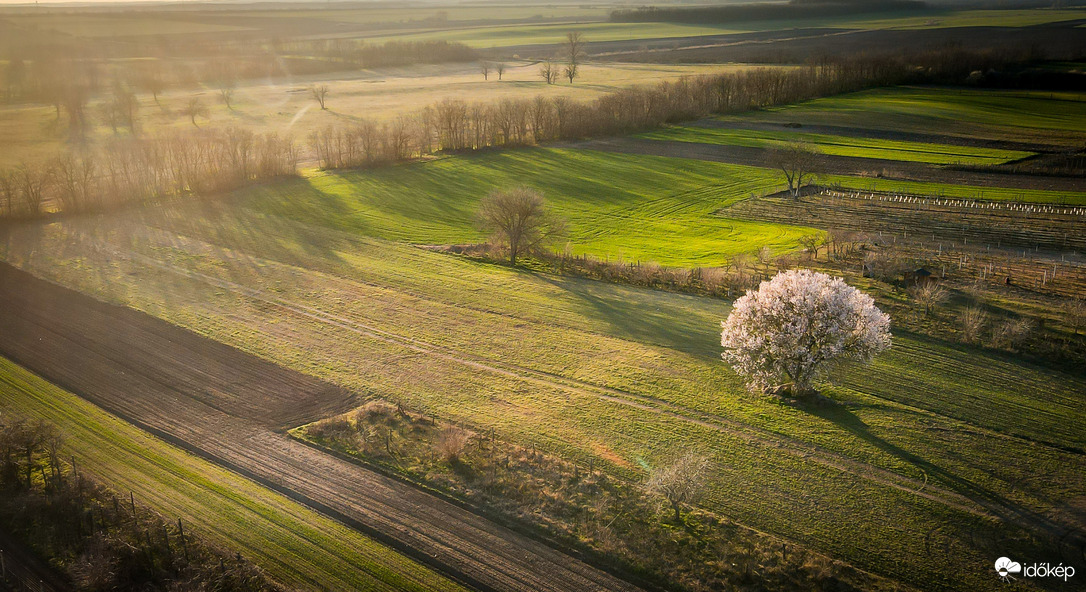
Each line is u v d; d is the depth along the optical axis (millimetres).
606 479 41906
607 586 34531
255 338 60344
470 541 37250
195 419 48312
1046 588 34250
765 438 45906
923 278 68000
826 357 48625
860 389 51688
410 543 37062
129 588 34500
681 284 71938
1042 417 47969
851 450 44500
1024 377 52875
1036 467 42844
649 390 51906
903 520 38625
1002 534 37594
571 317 64562
